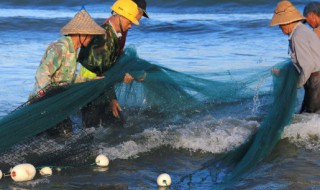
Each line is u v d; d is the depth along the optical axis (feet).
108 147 52.37
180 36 129.39
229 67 84.07
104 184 45.11
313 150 52.80
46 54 51.16
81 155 49.96
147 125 57.41
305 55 55.72
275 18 56.95
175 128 56.80
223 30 136.05
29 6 193.36
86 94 51.80
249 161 48.37
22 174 44.98
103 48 53.62
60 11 184.34
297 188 44.21
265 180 45.78
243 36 126.52
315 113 59.88
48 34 134.21
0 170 45.75
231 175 46.03
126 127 56.65
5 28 137.08
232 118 59.41
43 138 50.21
